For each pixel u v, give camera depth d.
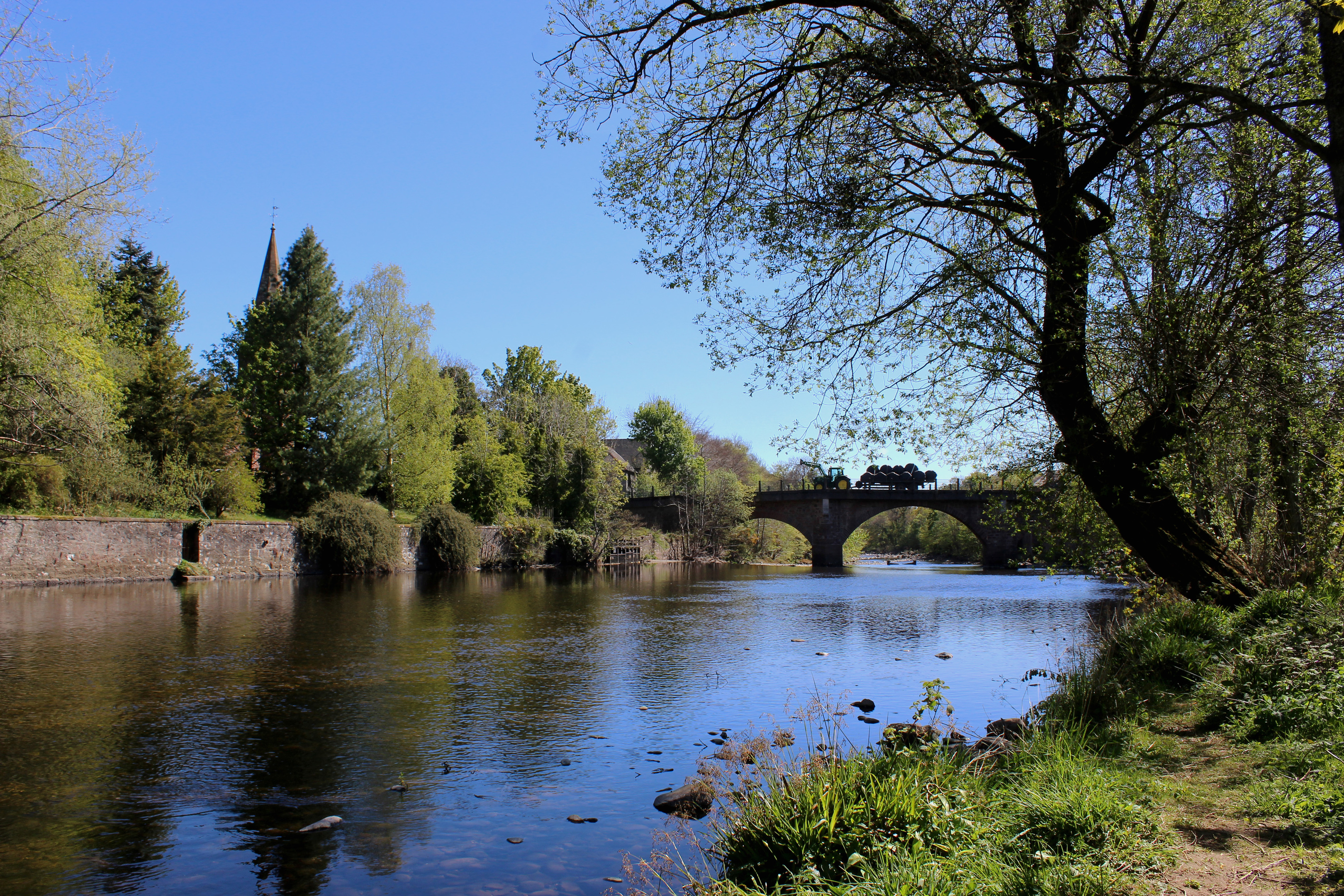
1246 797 4.84
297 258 40.31
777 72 8.20
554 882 5.41
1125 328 7.70
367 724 9.74
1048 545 10.04
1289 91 7.40
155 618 18.94
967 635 18.05
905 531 92.56
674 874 5.18
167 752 8.48
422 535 41.03
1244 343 7.40
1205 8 7.20
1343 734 5.53
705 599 27.58
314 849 6.02
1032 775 5.27
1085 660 9.85
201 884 5.43
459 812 6.81
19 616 18.77
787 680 12.57
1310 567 9.96
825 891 3.78
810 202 8.24
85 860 5.79
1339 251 7.18
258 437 39.88
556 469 52.94
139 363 33.09
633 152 8.82
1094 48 7.32
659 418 69.00
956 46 7.07
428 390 42.03
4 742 8.74
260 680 12.17
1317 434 8.37
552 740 9.10
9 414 20.92
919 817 4.36
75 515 26.95
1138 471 8.30
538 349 71.75
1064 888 3.51
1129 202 7.85
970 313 8.18
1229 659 8.02
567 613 22.38
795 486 77.00
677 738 9.17
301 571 34.41
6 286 18.55
